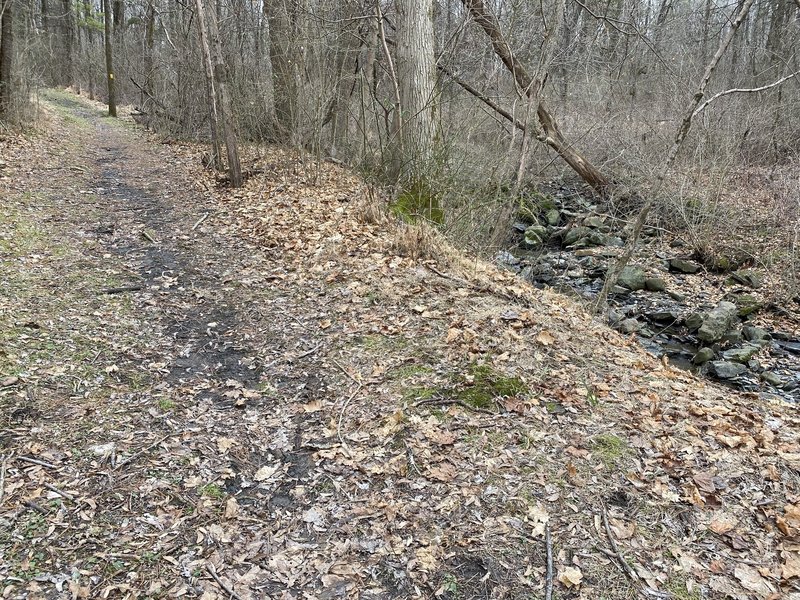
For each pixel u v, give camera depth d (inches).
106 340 207.9
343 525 132.4
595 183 549.0
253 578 118.0
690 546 125.0
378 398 177.2
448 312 221.6
